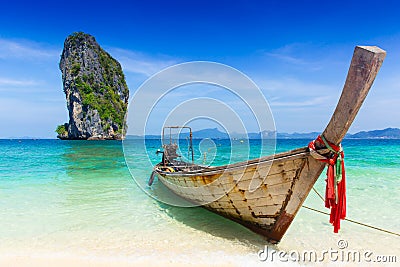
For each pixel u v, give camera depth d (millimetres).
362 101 3631
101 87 82375
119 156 23141
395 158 19344
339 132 3953
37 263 4293
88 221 6309
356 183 10500
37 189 9625
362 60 3443
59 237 5371
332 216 4289
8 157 22594
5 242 5113
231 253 4723
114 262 4336
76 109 79688
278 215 5023
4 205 7559
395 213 6980
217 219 6531
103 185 10398
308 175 4480
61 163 17812
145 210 7203
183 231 5723
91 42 89500
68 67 83500
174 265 4262
